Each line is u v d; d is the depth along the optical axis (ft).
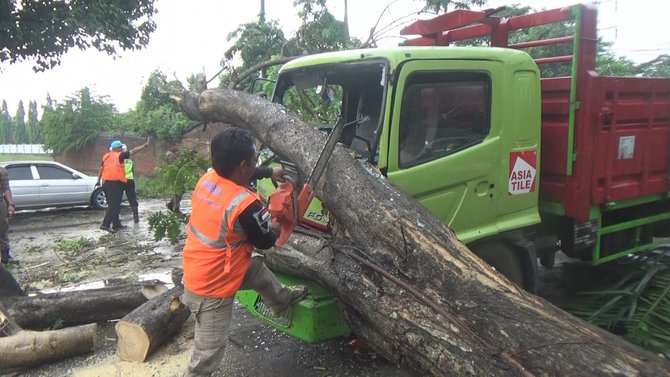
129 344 12.96
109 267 22.47
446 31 18.07
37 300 14.55
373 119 13.39
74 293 15.10
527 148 13.42
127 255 24.52
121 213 37.76
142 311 13.23
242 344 13.80
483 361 7.81
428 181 11.62
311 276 10.92
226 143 8.81
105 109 63.05
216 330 9.43
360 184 10.21
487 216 12.82
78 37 33.83
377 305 9.34
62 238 28.84
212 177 9.24
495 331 8.13
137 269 22.06
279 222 9.36
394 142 11.14
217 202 8.87
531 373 7.39
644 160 15.37
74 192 38.70
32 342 12.62
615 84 13.82
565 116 13.82
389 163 11.11
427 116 11.71
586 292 15.17
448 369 8.16
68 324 15.10
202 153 19.03
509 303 8.71
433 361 8.41
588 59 13.32
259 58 53.11
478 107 12.50
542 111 14.49
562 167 13.82
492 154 12.68
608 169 14.11
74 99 61.87
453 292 9.07
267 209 9.25
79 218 36.17
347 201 10.18
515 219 13.42
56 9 32.12
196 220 9.22
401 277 9.54
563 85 13.94
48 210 39.91
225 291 9.22
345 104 14.37
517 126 13.12
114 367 12.75
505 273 13.53
